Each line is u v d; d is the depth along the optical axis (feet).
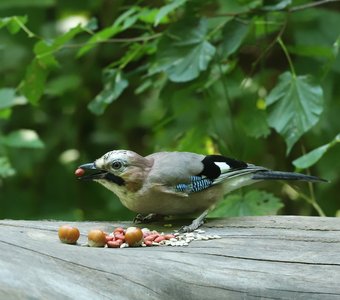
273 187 42.11
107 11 44.86
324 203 39.32
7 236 20.10
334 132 36.78
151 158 27.53
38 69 34.63
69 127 46.29
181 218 28.68
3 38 45.14
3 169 36.73
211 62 32.86
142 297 19.71
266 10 32.22
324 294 20.59
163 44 32.19
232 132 34.91
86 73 45.70
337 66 35.83
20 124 46.47
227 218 26.78
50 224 26.07
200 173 27.35
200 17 32.22
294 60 37.88
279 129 30.96
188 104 34.71
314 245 23.03
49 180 44.70
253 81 38.34
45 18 45.14
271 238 23.95
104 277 19.58
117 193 27.35
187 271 20.77
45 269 18.88
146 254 21.30
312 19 37.19
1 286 17.66
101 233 23.25
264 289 20.72
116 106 46.19
